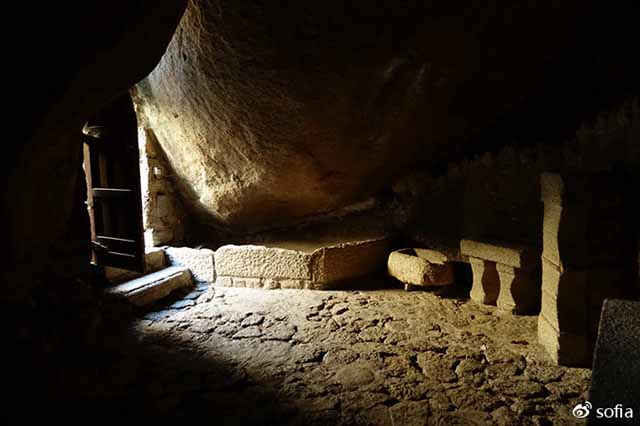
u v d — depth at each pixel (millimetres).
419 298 4375
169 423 2346
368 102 4051
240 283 4855
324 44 3422
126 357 3023
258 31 3371
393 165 5086
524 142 4645
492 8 3262
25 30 1784
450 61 3713
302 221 5805
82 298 3326
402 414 2422
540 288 3875
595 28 3676
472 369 2893
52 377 2654
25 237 2566
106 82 2305
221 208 5422
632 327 1386
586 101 4105
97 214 4039
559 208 2893
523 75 4070
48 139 2303
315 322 3762
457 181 4875
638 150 2959
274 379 2803
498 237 4398
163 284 4359
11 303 2760
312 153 4602
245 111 4176
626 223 2820
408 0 3090
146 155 5191
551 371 2852
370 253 5008
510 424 2320
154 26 2178
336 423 2354
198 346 3285
